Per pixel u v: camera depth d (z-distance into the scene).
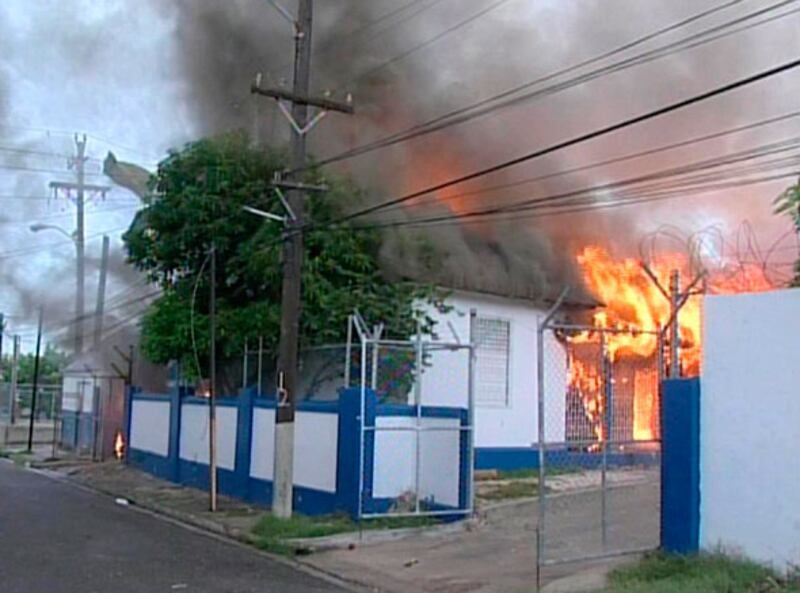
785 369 8.62
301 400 17.72
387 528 13.09
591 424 20.45
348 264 18.12
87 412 28.75
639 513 13.92
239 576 10.46
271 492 16.31
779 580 8.24
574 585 9.22
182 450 20.42
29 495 18.02
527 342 20.39
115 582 9.76
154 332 19.88
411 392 17.64
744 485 8.86
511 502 15.26
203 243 19.17
